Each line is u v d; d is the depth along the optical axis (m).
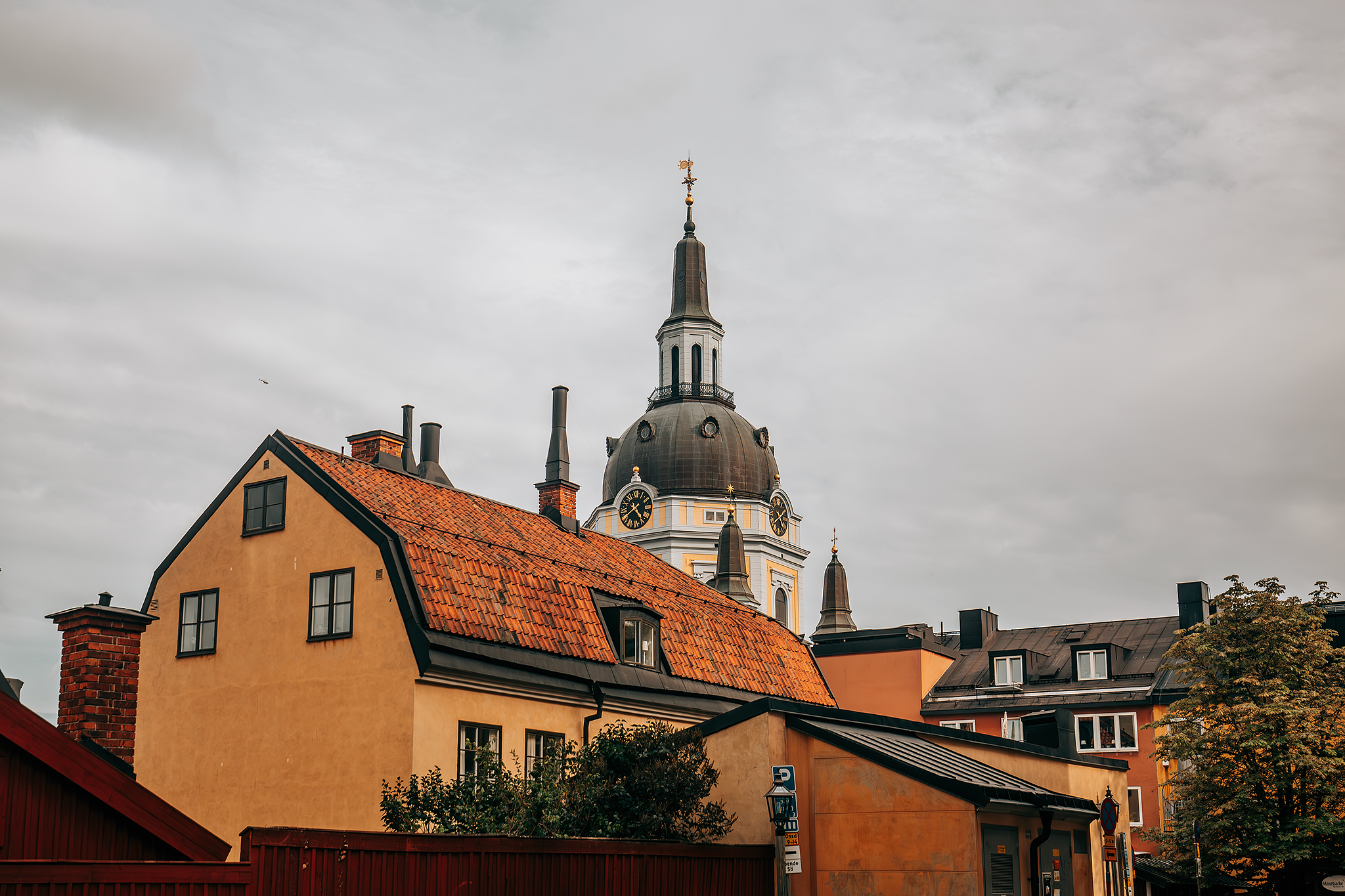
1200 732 45.16
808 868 26.69
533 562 35.06
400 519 31.91
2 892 13.99
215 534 33.00
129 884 14.98
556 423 55.31
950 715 67.25
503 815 23.48
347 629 30.03
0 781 14.87
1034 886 27.53
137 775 32.47
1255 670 45.88
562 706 32.50
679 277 127.06
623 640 35.06
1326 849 41.69
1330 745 43.12
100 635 27.62
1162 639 67.25
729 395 125.12
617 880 22.69
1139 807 61.47
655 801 26.06
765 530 117.50
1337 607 60.31
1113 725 62.94
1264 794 43.44
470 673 29.48
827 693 44.16
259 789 30.47
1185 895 48.06
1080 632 70.25
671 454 118.00
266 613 31.55
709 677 38.06
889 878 25.78
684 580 45.34
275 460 32.53
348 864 17.84
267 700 30.91
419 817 23.64
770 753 27.08
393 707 28.81
